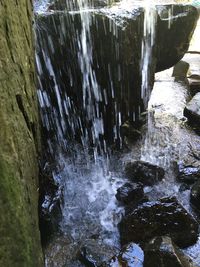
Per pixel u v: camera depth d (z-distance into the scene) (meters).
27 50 3.78
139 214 3.90
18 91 3.07
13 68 3.03
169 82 7.62
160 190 4.76
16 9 3.46
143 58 5.45
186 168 5.03
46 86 4.99
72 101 5.25
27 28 3.92
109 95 5.18
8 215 2.32
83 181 5.00
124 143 5.56
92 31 4.74
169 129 6.05
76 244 4.04
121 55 4.89
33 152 3.47
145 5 5.52
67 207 4.55
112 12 4.88
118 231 4.16
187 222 3.86
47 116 5.16
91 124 5.43
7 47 2.95
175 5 5.83
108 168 5.25
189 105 6.27
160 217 3.86
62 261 3.83
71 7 5.21
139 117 5.91
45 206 4.09
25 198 2.62
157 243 3.50
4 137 2.50
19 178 2.55
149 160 5.35
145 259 3.46
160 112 6.59
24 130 3.08
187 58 8.79
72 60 4.90
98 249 3.80
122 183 4.95
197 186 4.49
